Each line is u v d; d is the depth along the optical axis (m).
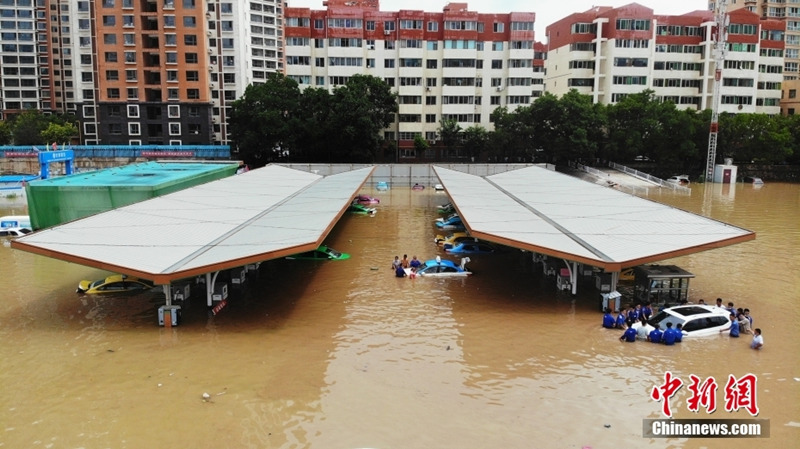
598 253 24.34
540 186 47.12
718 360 20.09
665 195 68.25
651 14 92.12
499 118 82.50
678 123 79.06
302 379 18.47
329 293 28.30
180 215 31.05
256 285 29.64
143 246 24.23
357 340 21.97
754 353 20.77
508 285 29.73
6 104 119.56
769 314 25.31
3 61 118.38
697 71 96.38
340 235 43.84
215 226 28.48
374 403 16.89
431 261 32.59
